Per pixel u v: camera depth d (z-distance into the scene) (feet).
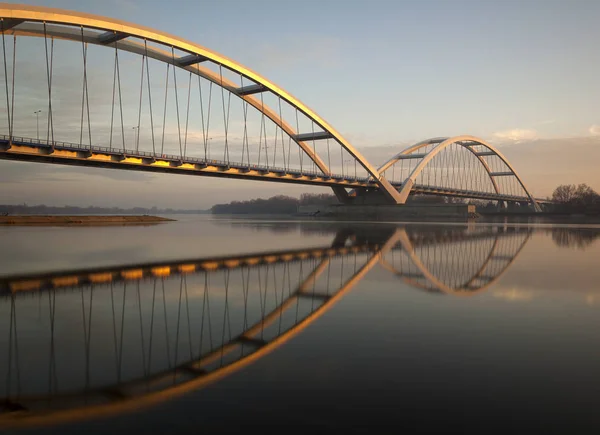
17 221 200.54
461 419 15.28
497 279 47.93
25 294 39.42
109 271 54.39
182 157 169.89
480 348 23.34
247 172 200.03
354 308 33.73
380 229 172.14
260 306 34.68
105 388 18.30
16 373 20.03
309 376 19.42
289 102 209.15
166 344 24.56
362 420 15.24
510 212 440.45
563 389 17.83
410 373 19.65
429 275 51.39
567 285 43.93
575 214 413.18
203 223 255.50
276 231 158.10
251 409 16.16
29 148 128.16
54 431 14.64
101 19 129.08
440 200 493.77
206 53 163.43
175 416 15.66
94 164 152.87
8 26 114.83
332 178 264.93
